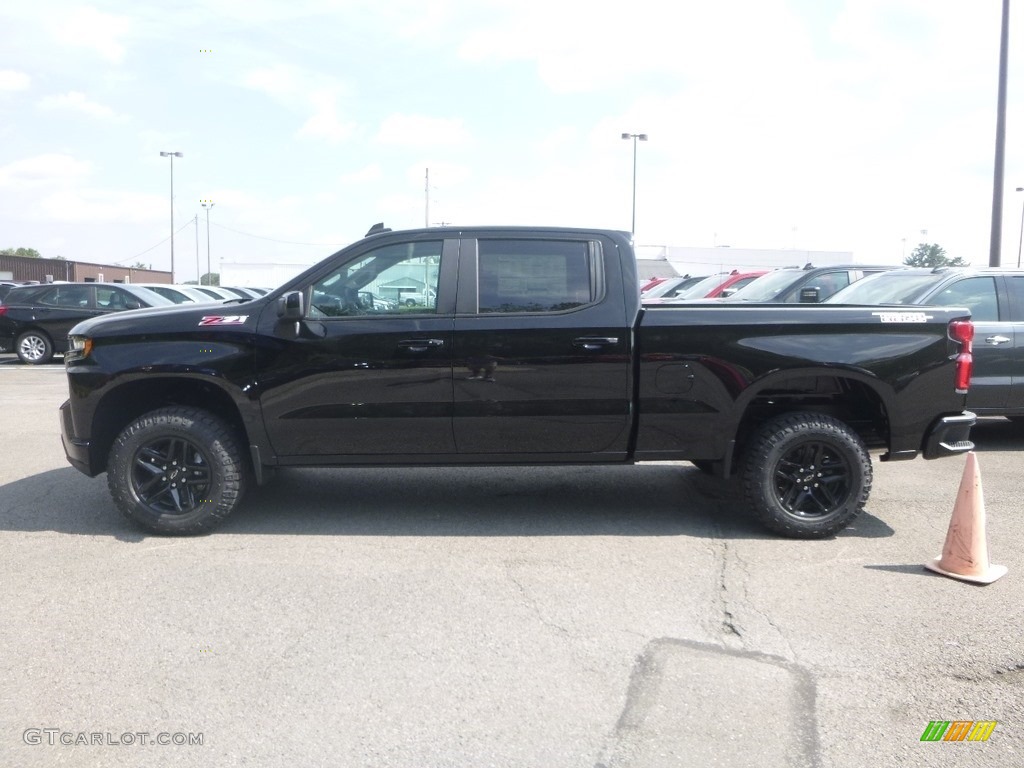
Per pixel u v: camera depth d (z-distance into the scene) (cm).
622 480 743
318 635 421
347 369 562
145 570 511
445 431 571
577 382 566
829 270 1241
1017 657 402
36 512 631
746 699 362
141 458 569
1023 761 320
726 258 4866
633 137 3884
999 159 1725
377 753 321
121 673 381
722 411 571
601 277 573
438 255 576
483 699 361
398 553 545
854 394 604
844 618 446
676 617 446
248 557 535
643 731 337
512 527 603
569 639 418
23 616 442
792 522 570
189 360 564
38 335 1789
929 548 562
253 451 574
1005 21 1681
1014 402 859
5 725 338
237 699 359
